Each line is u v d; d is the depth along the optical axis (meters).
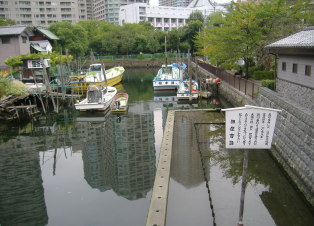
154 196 8.77
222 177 10.21
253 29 21.19
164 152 12.23
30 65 28.44
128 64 63.25
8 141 16.84
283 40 13.25
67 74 30.45
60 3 84.44
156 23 93.56
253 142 6.00
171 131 15.16
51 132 18.36
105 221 8.78
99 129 18.70
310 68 10.79
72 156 14.32
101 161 13.47
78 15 89.94
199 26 61.00
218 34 22.62
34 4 81.62
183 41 64.31
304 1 19.77
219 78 28.48
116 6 99.44
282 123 11.09
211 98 27.00
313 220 7.73
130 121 20.38
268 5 20.39
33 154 14.76
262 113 5.81
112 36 65.06
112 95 25.31
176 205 8.48
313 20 19.14
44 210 9.45
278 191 9.23
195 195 9.01
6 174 12.45
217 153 12.41
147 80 43.94
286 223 7.59
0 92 20.58
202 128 15.98
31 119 20.59
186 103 25.48
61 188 10.99
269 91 13.62
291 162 9.88
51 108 24.38
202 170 10.77
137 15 90.38
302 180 8.91
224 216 7.89
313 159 8.36
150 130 18.08
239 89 20.33
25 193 10.71
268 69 23.94
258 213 8.02
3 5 79.00
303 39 11.36
